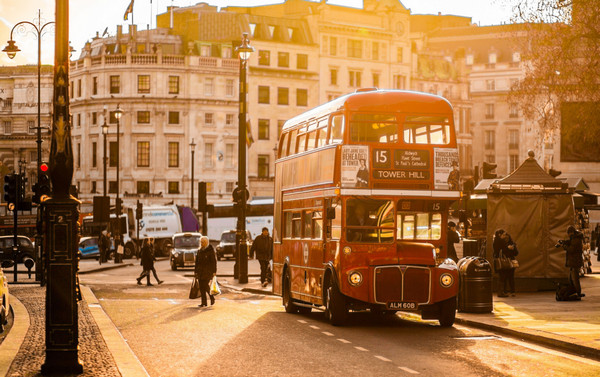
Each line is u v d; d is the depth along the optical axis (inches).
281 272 924.6
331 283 738.2
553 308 837.2
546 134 1171.9
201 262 955.3
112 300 1042.7
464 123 4849.9
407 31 4510.3
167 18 4680.1
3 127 4522.6
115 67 3860.7
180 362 519.5
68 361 448.8
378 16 4441.4
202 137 3892.7
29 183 4468.5
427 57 4712.1
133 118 3843.5
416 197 737.0
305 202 836.6
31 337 608.1
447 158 745.6
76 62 4005.9
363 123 737.6
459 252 1197.7
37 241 1282.0
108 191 3860.7
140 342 616.4
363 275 718.5
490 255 1048.8
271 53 4128.9
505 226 1048.8
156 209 2947.8
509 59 5044.3
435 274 720.3
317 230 793.6
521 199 1048.8
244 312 875.4
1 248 2137.1
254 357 540.7
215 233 3157.0
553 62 1046.4
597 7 967.0
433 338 645.3
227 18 4126.5
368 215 732.0
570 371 486.0
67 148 448.1
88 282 1424.7
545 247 1048.2
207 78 3909.9
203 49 3944.4
